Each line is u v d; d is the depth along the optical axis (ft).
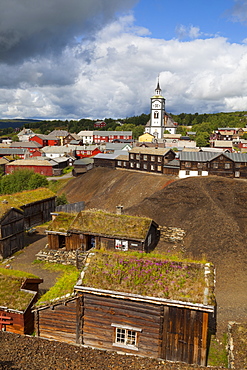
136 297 50.57
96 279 54.75
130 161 275.80
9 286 66.54
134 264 57.57
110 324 53.42
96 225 104.22
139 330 51.49
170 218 146.61
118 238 99.09
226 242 112.16
